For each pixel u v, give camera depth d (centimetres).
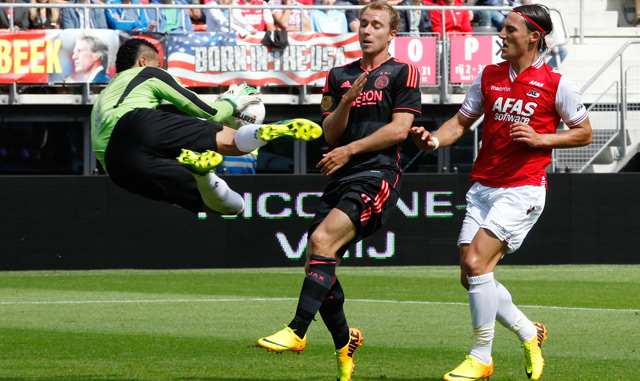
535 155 1156
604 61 3678
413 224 2773
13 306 1995
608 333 1633
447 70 3256
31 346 1495
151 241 2714
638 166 3600
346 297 2127
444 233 2778
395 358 1387
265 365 1325
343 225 1097
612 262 2798
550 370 1288
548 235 2791
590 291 2225
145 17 3180
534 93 1150
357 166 1146
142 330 1667
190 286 2347
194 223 2727
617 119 3266
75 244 2692
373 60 1170
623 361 1362
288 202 2750
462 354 1424
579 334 1622
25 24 3142
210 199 1116
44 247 2684
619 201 2794
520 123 1122
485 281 1138
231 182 2730
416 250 2773
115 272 2662
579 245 2792
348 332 1157
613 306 1977
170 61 3047
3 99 3127
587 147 3297
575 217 2791
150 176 1080
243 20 3238
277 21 3259
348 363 1166
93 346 1497
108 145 1089
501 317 1175
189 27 3247
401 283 2389
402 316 1839
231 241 2736
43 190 2683
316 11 3312
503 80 1167
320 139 3397
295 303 2034
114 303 2034
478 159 1195
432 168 3391
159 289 2289
